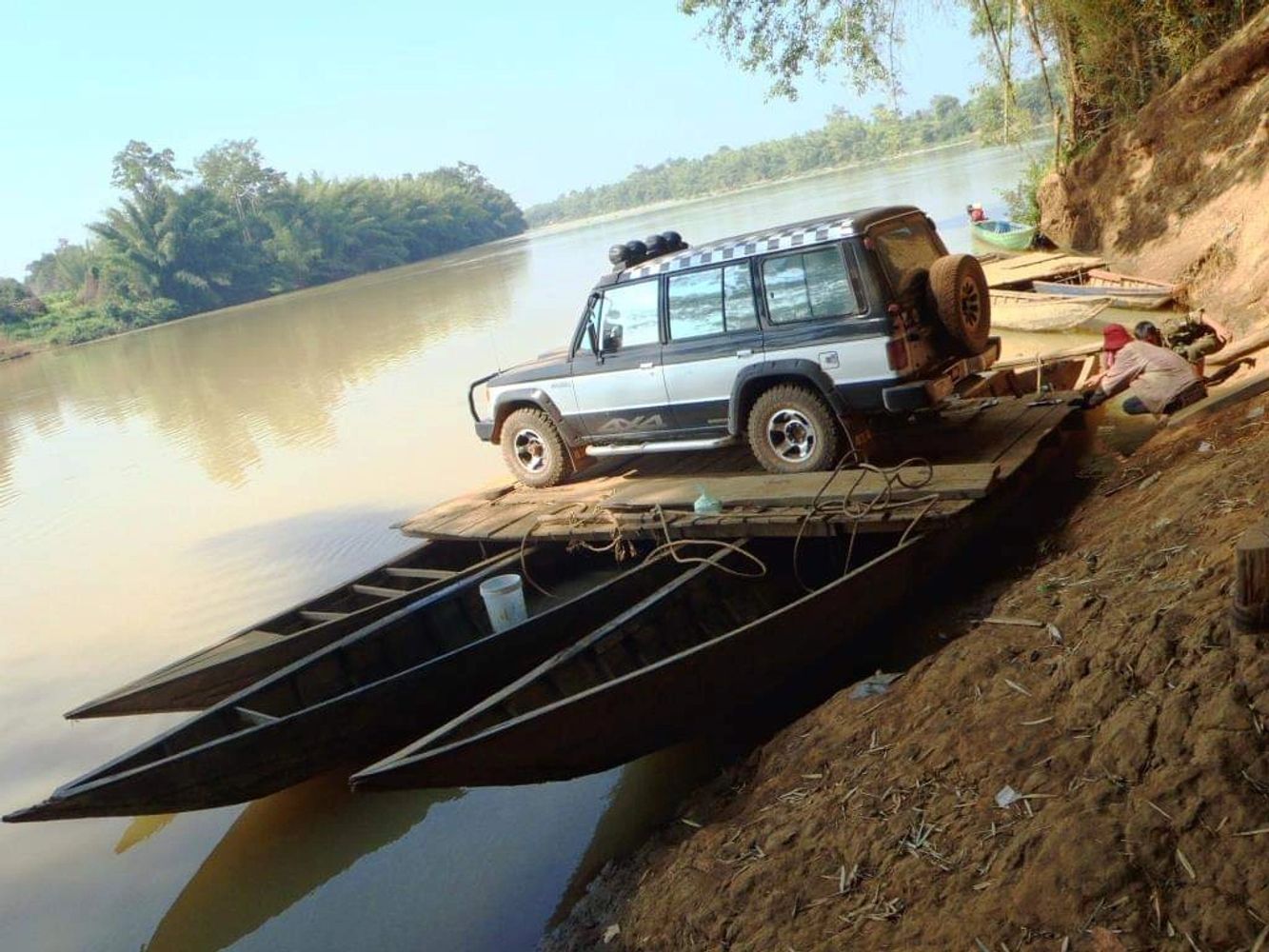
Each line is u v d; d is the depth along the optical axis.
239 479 17.09
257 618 10.58
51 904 6.40
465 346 29.12
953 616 6.77
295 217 108.50
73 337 80.88
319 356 33.31
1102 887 3.17
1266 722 3.30
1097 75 21.36
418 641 8.09
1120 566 5.13
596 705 5.65
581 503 9.41
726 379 8.76
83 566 13.66
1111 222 19.30
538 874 5.68
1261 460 5.29
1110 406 10.58
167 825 7.16
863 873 3.99
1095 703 3.98
